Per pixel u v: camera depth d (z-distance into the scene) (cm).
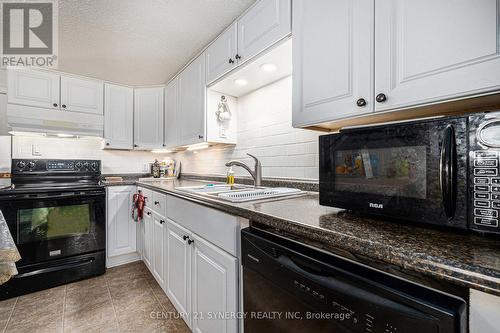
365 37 83
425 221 60
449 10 64
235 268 97
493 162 49
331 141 82
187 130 214
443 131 56
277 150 167
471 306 43
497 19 57
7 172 226
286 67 145
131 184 247
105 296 184
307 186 147
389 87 77
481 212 51
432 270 45
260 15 129
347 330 55
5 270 96
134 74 242
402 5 74
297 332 67
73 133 242
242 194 133
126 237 242
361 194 74
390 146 67
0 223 100
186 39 176
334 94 92
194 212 129
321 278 61
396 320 47
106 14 148
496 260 43
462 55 62
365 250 55
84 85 249
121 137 271
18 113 216
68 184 229
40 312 164
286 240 77
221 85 178
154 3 139
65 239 204
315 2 100
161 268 181
